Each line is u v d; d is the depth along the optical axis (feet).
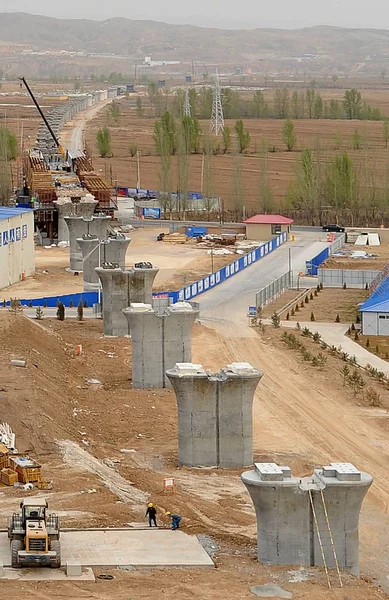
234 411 220.43
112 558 158.81
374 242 523.70
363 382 284.00
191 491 202.08
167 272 451.12
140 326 277.44
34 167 605.73
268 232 533.14
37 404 233.96
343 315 377.71
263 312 381.19
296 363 308.40
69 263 467.52
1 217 416.26
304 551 164.04
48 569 153.07
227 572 157.89
